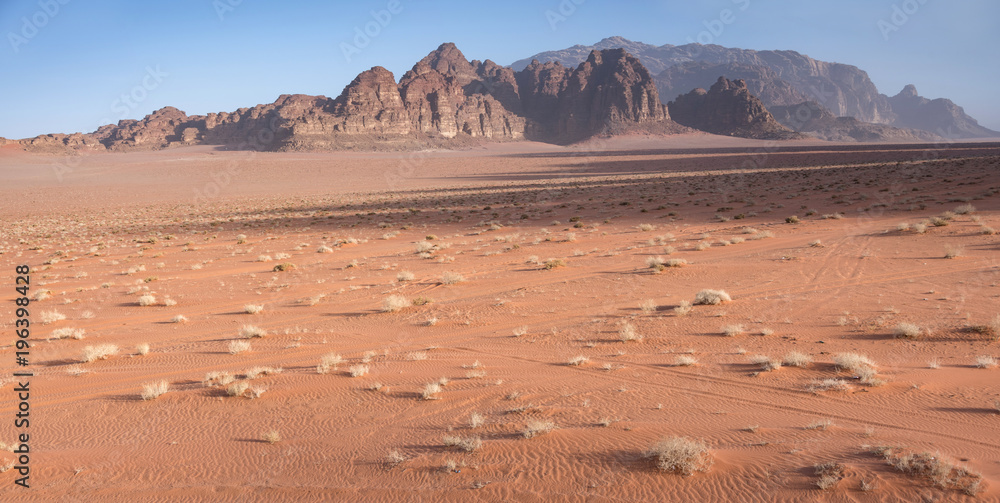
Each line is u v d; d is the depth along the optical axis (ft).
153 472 26.94
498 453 26.43
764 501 21.01
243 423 33.01
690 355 42.60
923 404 29.99
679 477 23.02
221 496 24.40
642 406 32.14
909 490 20.68
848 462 23.07
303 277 96.68
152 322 66.85
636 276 79.41
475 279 85.61
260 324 63.46
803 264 78.69
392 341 53.11
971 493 20.08
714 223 136.05
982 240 83.46
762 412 30.30
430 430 30.25
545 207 202.90
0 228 220.84
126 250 145.48
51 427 33.35
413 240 141.49
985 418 27.53
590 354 44.68
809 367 37.65
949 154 396.98
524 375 39.78
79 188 478.18
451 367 42.88
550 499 22.26
